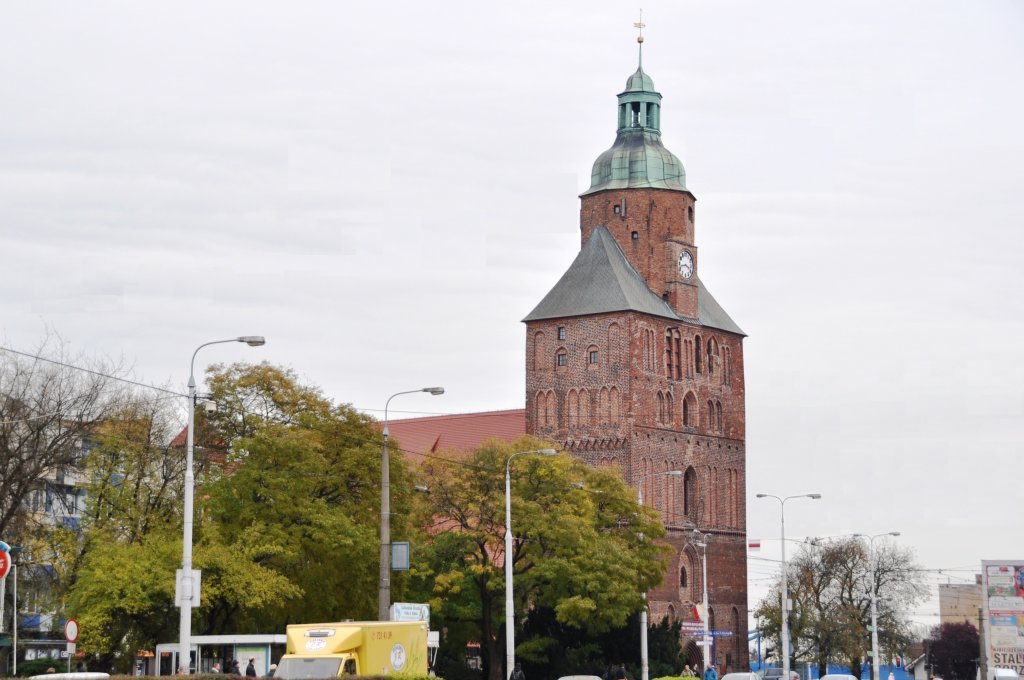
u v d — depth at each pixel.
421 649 84.00
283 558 115.00
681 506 199.38
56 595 123.56
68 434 124.69
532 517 146.50
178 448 129.50
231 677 65.56
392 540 125.31
